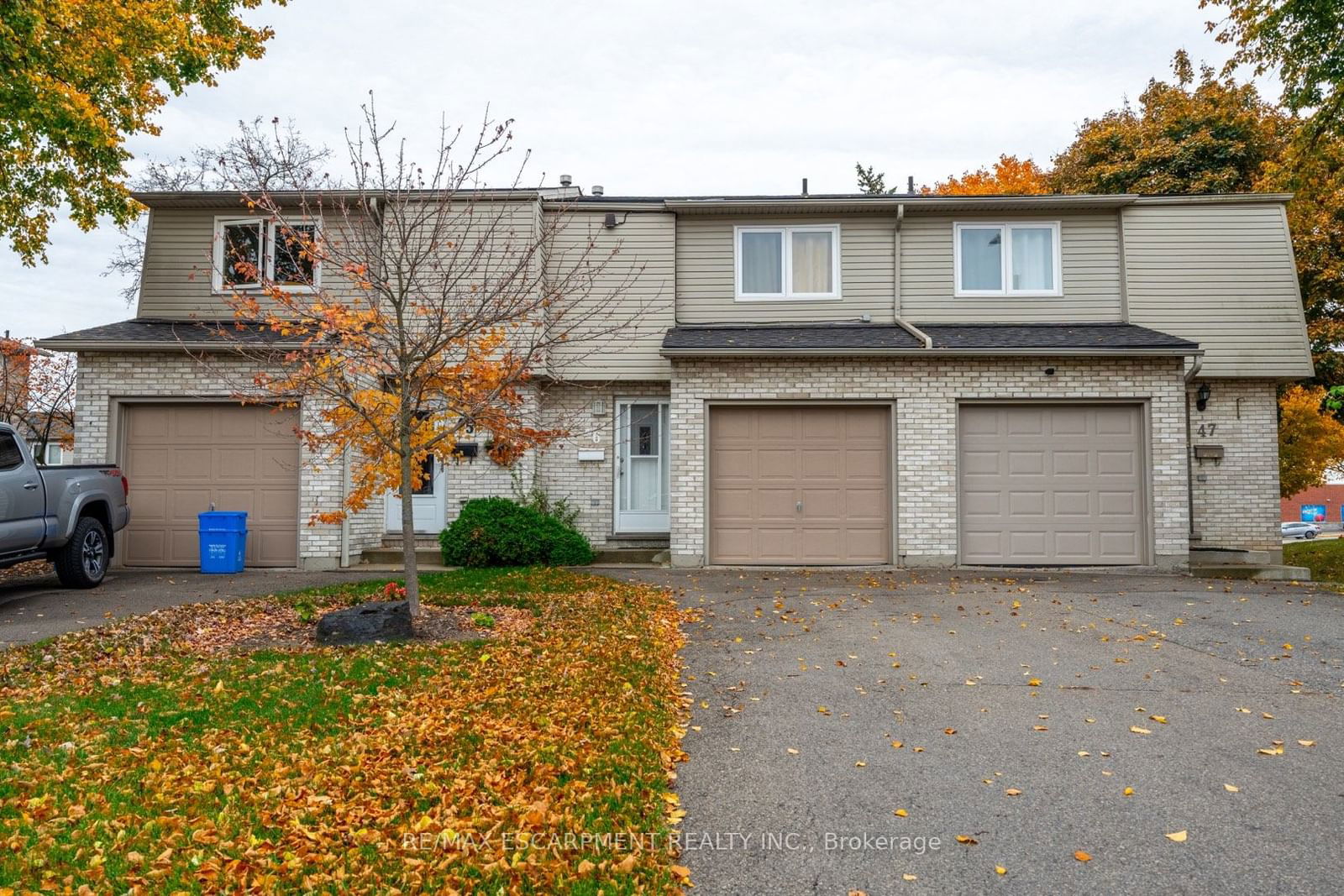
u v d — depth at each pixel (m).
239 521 12.65
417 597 8.65
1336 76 14.55
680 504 13.20
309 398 12.62
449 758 5.11
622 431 14.80
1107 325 14.39
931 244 14.76
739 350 12.87
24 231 13.86
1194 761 5.32
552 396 14.70
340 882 3.76
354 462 13.12
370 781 4.79
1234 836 4.36
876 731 5.87
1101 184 22.92
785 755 5.45
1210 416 14.62
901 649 7.98
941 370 13.18
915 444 13.16
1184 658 7.64
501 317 8.48
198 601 10.05
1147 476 12.98
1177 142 22.36
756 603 10.19
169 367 13.07
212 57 14.00
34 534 10.12
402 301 8.38
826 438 13.40
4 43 10.53
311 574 12.55
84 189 13.55
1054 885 3.92
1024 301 14.63
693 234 14.88
